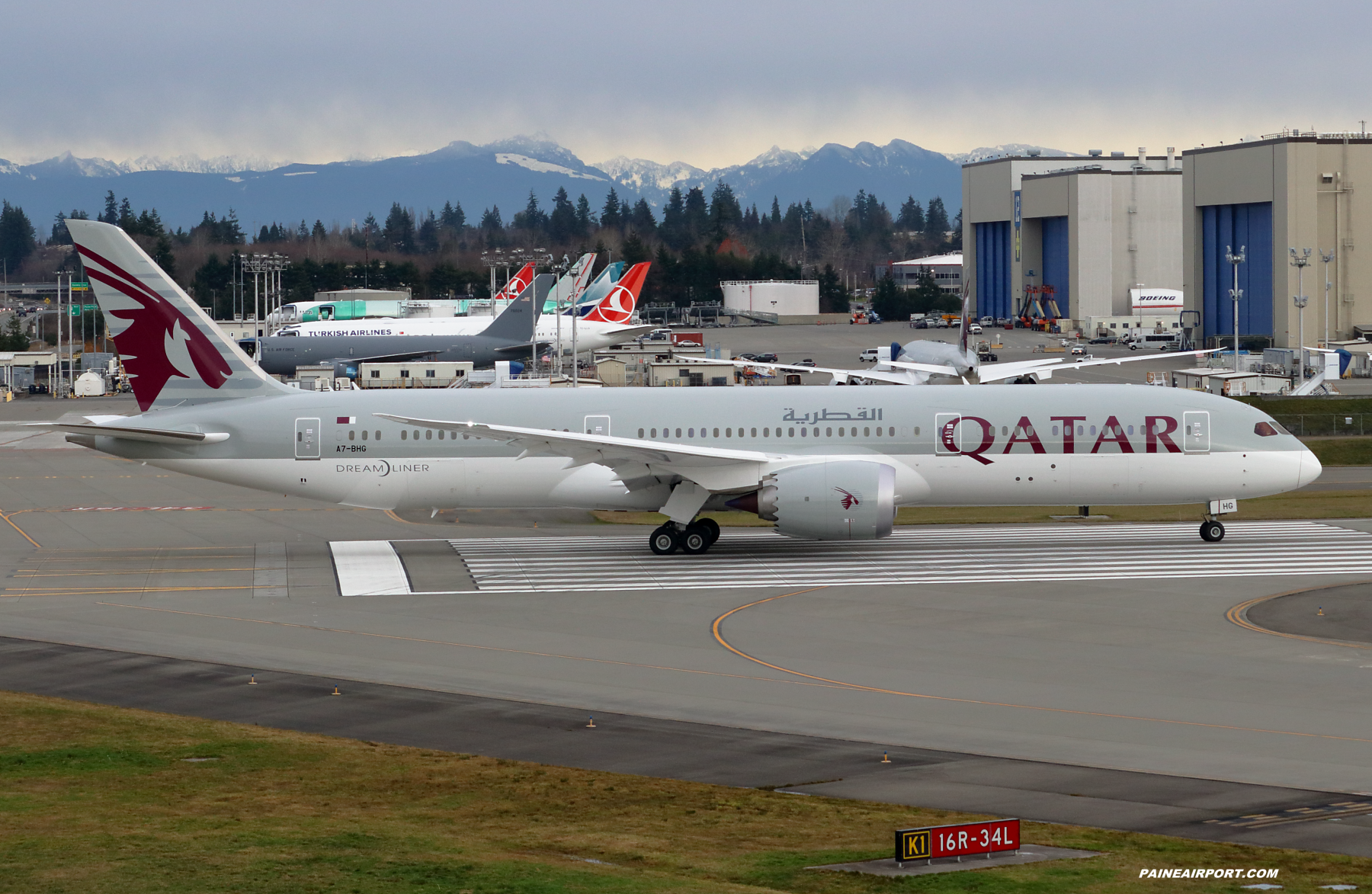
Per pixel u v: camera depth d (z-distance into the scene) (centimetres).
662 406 12594
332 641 8969
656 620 9581
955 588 10681
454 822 5284
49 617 9800
